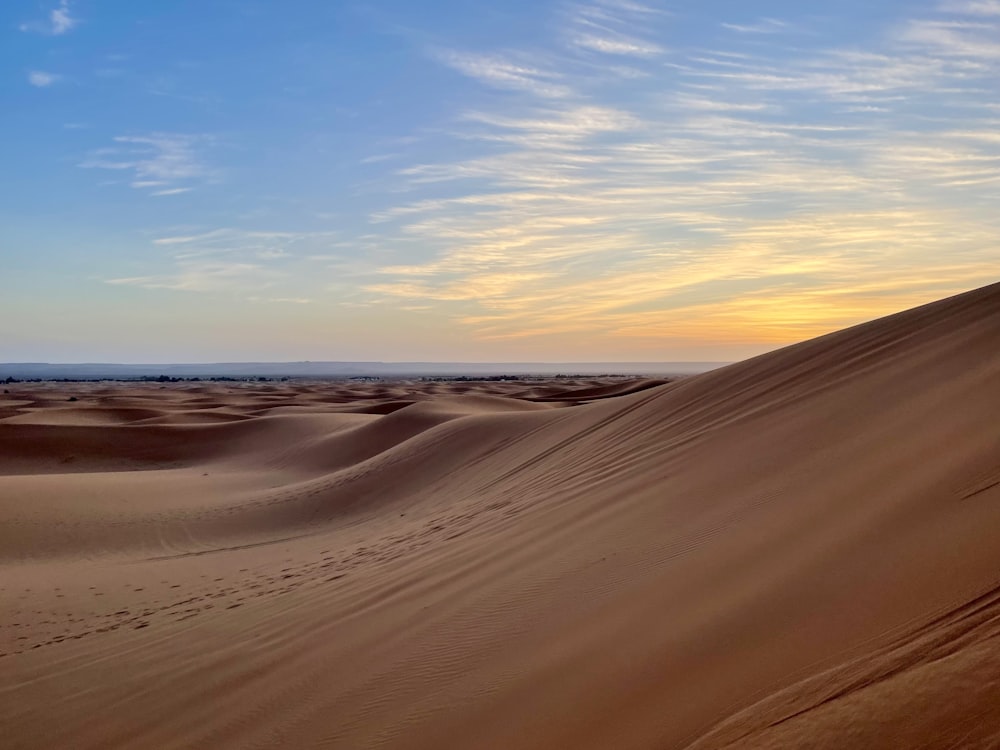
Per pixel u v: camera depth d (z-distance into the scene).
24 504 21.28
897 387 8.83
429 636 5.74
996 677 2.58
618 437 14.43
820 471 6.60
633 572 5.69
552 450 17.03
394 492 21.52
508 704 4.15
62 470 36.25
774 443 8.40
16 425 40.53
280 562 14.19
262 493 25.09
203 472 33.38
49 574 14.47
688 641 4.09
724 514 6.41
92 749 5.73
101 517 20.80
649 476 9.25
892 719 2.62
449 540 10.41
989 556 3.69
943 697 2.61
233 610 9.73
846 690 2.96
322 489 23.70
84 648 9.02
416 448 24.75
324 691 5.39
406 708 4.64
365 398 77.50
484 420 24.89
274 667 6.36
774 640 3.75
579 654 4.45
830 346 13.44
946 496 4.77
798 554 4.79
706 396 14.06
